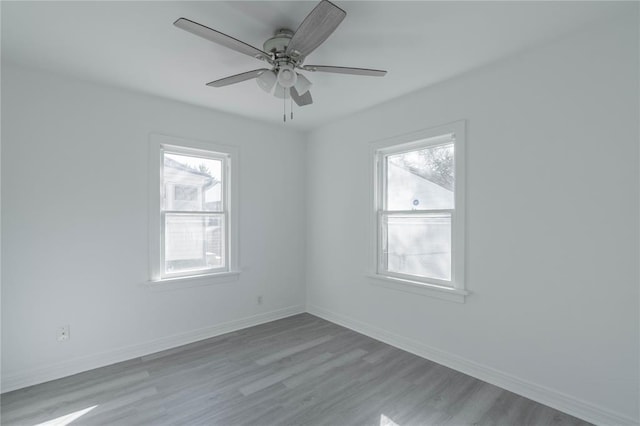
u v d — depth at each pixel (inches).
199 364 111.1
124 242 115.7
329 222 158.6
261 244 154.9
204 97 123.6
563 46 84.4
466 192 104.9
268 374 104.1
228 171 144.3
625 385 75.3
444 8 71.4
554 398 85.8
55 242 102.7
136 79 107.5
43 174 100.7
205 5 70.1
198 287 134.0
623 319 75.7
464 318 105.6
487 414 83.4
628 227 75.2
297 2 69.2
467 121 104.5
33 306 98.9
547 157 87.5
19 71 97.3
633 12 73.7
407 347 122.4
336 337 136.0
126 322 116.0
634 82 74.2
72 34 80.9
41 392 93.4
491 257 99.0
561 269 85.1
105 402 88.5
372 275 134.6
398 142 125.0
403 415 83.1
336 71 82.4
